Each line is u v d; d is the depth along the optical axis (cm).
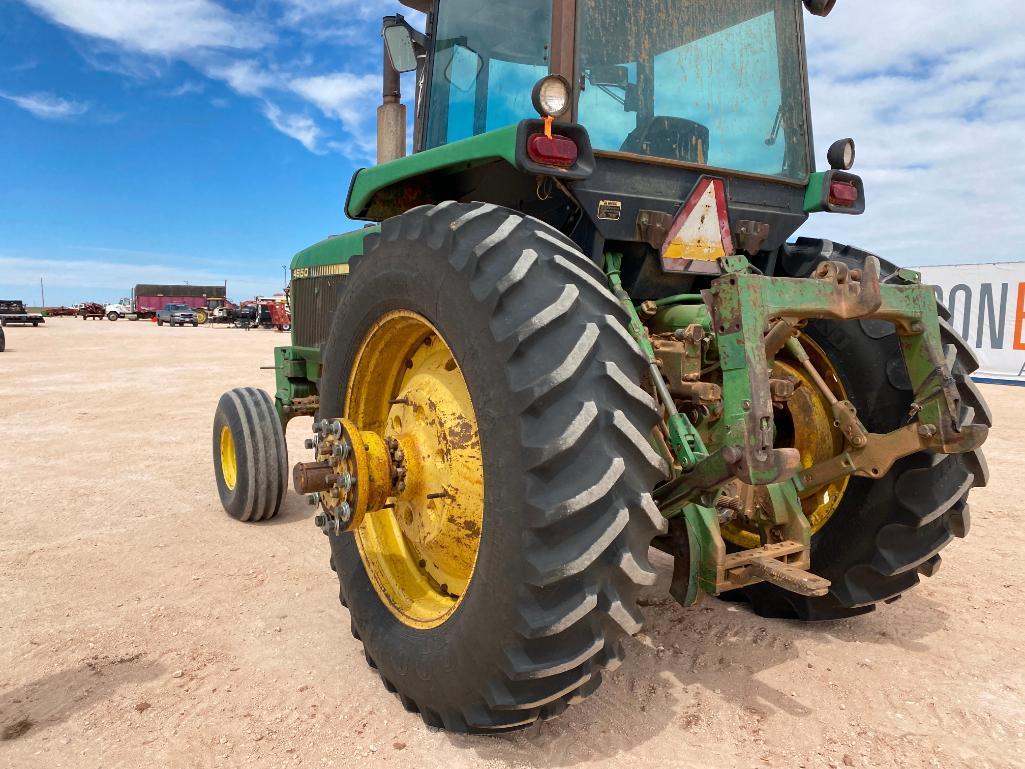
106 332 3469
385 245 247
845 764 213
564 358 182
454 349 209
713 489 210
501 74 282
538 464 177
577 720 235
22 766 214
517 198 276
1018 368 1147
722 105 284
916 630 303
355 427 250
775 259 307
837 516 294
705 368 253
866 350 284
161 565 380
